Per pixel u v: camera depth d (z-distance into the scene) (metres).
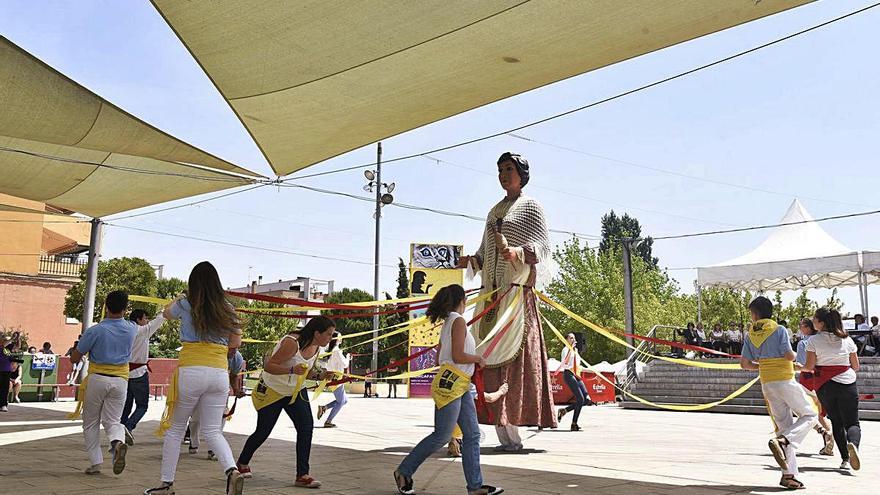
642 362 22.41
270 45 6.77
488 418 8.29
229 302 5.01
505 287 8.54
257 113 8.36
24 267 27.62
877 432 12.09
